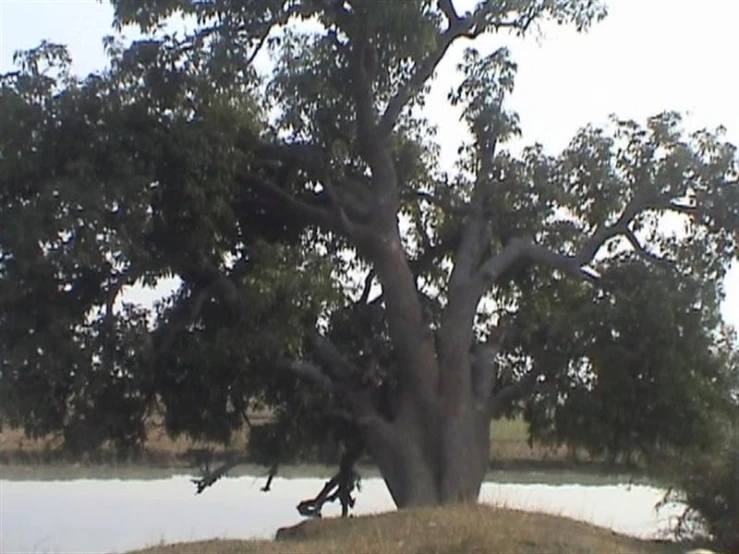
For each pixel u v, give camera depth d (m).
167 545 15.99
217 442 22.03
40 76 18.94
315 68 21.14
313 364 21.16
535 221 22.00
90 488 36.28
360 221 21.20
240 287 19.97
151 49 19.31
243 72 20.28
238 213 21.17
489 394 21.09
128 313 19.59
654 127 21.23
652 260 20.92
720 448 20.91
